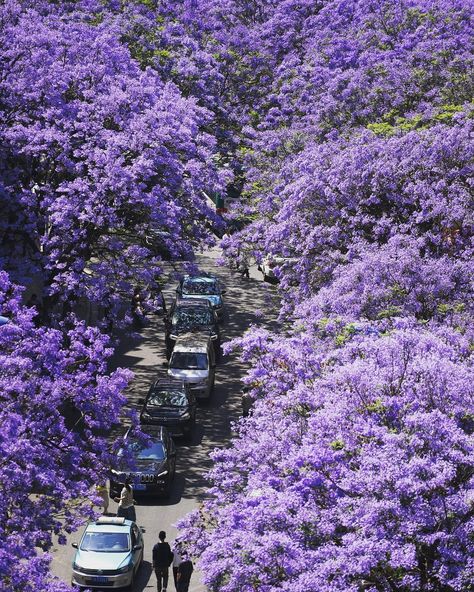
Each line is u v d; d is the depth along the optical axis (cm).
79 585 2739
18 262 4094
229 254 4984
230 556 1853
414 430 1881
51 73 4231
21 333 2461
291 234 3947
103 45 4634
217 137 6512
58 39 4556
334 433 1972
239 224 6159
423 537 1731
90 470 2569
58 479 2281
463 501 1761
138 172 4022
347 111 5625
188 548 2170
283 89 6694
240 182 6391
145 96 4475
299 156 4716
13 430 2073
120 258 4256
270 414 2273
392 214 3800
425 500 1766
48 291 4012
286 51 7706
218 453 2328
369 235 3862
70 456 2458
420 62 5762
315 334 2736
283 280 3988
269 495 1878
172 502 3497
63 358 2588
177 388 4178
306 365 2338
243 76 7362
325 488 1888
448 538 1733
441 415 1872
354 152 3947
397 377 2083
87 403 2592
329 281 3734
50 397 2419
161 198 4044
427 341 2220
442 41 5831
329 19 7638
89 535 2975
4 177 4172
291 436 2130
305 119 5888
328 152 4272
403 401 1998
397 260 3116
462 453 1831
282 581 1752
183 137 4303
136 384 4569
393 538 1731
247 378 2384
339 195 3922
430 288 3067
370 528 1734
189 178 4469
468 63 5562
